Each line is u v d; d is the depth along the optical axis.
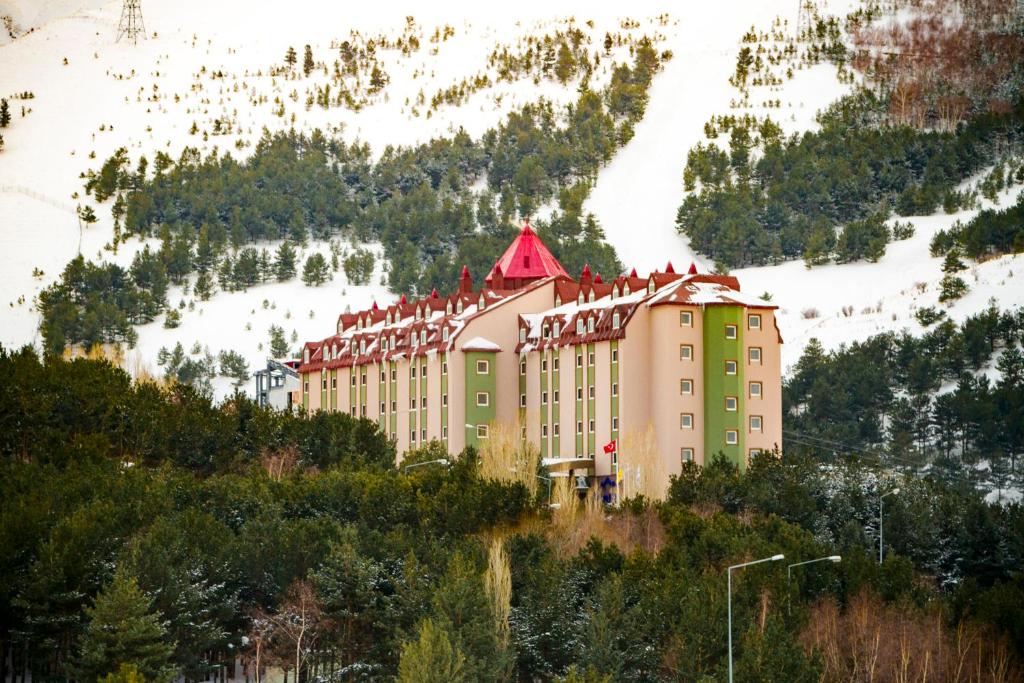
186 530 173.12
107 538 168.62
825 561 179.88
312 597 166.50
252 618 170.75
